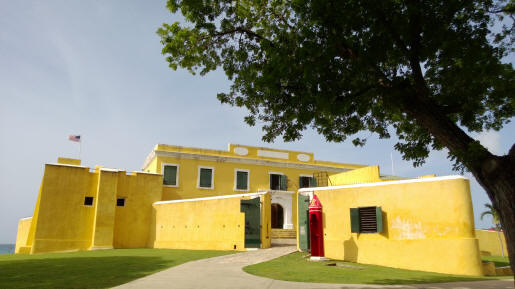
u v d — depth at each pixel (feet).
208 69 33.47
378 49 23.99
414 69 23.53
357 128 30.81
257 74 30.94
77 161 76.23
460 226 39.01
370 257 43.21
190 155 85.20
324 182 94.99
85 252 60.75
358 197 45.96
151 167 88.17
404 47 24.02
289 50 26.35
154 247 72.02
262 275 31.27
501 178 18.31
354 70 24.61
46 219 66.08
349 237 45.55
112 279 28.84
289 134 29.86
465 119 24.09
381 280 29.86
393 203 43.24
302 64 24.80
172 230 70.59
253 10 32.65
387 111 30.07
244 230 59.31
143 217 74.23
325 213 48.19
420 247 40.37
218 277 29.76
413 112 22.79
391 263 41.60
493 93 25.64
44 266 38.65
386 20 23.45
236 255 48.60
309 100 25.49
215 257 47.03
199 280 28.09
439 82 27.58
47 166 68.28
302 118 25.88
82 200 70.03
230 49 32.73
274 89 26.73
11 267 37.93
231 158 89.20
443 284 28.53
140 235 73.10
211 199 66.28
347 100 24.89
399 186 43.34
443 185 40.78
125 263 40.93
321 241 43.68
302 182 95.40
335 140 30.83
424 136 28.58
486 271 38.55
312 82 24.31
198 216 67.26
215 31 31.91
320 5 23.29
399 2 23.73
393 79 23.57
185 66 32.78
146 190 75.82
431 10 23.07
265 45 27.84
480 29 23.95
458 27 23.98
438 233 39.91
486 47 23.52
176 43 31.45
